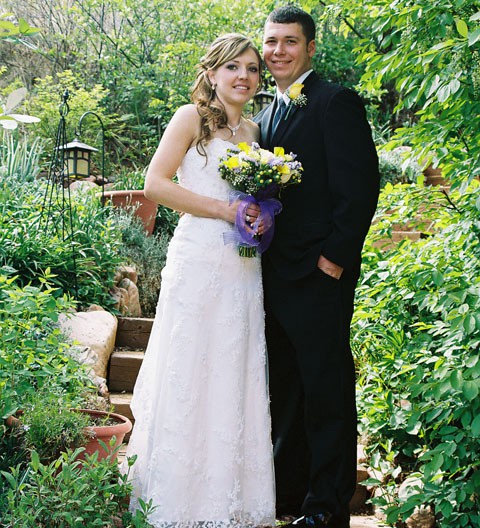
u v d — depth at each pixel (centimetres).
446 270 365
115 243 564
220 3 1001
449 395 307
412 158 385
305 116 306
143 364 310
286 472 325
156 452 286
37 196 588
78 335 446
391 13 357
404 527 321
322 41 1048
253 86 306
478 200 331
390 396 357
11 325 331
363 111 307
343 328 302
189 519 284
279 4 809
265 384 305
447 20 324
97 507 262
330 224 300
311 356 298
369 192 294
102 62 984
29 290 333
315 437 300
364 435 379
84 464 274
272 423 328
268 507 298
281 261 306
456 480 303
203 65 306
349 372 303
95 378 388
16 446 302
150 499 271
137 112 952
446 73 318
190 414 286
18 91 176
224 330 294
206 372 292
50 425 298
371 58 394
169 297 296
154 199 296
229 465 289
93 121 901
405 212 407
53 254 502
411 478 340
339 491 295
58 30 1062
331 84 309
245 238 291
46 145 869
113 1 1010
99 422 331
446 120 354
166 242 653
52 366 335
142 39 1005
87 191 628
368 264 419
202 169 298
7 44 1020
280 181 288
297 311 301
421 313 406
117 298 532
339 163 294
